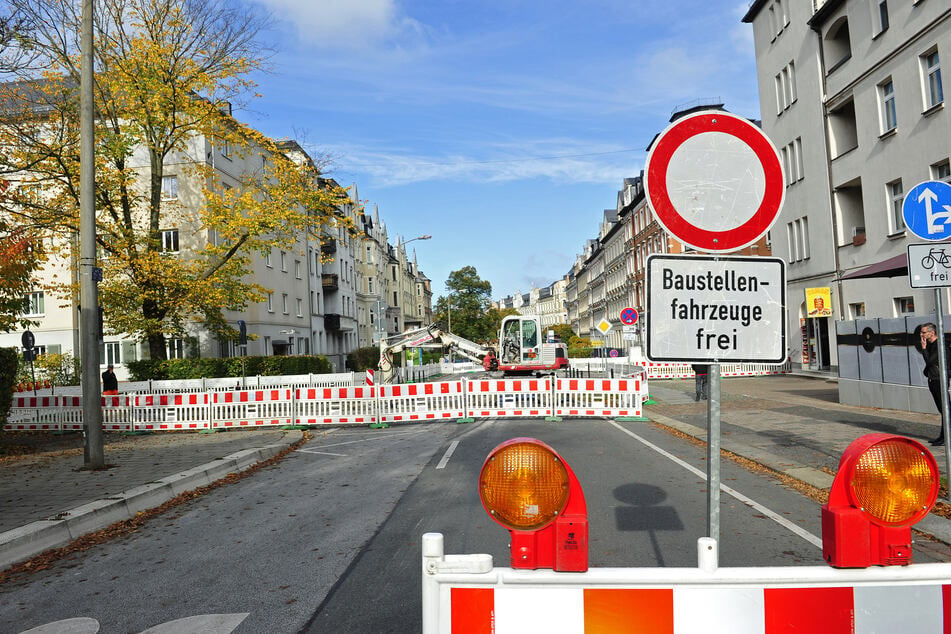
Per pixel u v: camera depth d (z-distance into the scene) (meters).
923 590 1.80
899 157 21.77
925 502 1.82
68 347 32.16
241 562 5.49
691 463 9.49
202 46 23.44
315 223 25.36
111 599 4.76
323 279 52.44
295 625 4.09
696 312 2.53
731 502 7.01
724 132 2.69
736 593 1.78
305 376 27.30
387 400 16.08
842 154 25.52
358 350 46.78
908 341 13.45
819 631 1.78
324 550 5.70
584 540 1.79
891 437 1.83
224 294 24.44
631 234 63.66
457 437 13.19
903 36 21.17
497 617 1.80
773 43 31.44
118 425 16.44
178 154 32.28
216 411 16.14
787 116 30.28
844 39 26.61
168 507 7.98
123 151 21.77
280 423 16.09
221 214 23.77
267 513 7.30
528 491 1.82
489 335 90.25
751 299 2.55
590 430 13.78
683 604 1.78
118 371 32.00
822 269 27.45
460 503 7.27
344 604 4.40
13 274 12.51
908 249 6.33
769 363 2.53
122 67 22.05
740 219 2.67
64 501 7.65
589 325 103.38
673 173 2.66
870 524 1.81
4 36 13.59
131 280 24.34
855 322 15.59
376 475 9.32
